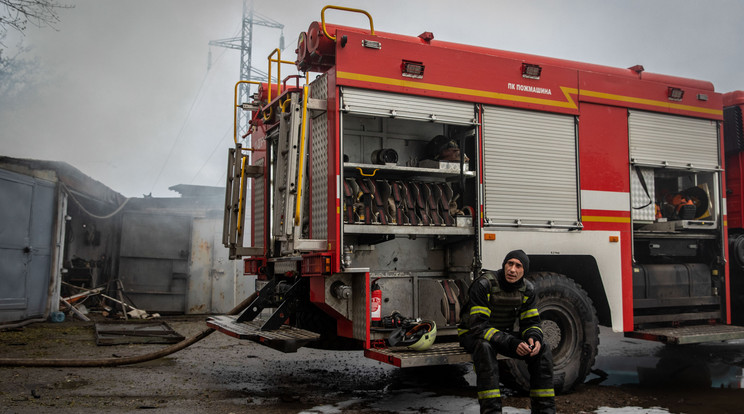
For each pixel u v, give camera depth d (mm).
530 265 6027
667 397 5191
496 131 5613
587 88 6117
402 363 4383
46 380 5477
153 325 9641
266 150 6586
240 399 4926
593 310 5617
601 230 6047
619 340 8789
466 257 5594
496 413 3795
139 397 4918
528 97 5766
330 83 5066
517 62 5766
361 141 5672
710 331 6180
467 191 5684
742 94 7488
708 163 6832
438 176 5688
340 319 5152
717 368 6594
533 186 5730
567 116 6004
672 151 6586
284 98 5848
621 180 6227
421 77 5266
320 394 5199
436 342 5363
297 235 4914
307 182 5523
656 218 6660
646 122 6457
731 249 7254
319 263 4879
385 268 5594
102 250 12719
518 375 5074
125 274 12188
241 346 8078
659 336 5910
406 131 5867
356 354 7602
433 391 5395
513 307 4137
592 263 5988
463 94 5441
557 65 6133
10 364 6008
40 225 10039
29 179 9703
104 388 5219
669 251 6859
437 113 5336
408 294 5629
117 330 8719
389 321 5137
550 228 5781
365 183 5262
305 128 5023
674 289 6680
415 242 5750
